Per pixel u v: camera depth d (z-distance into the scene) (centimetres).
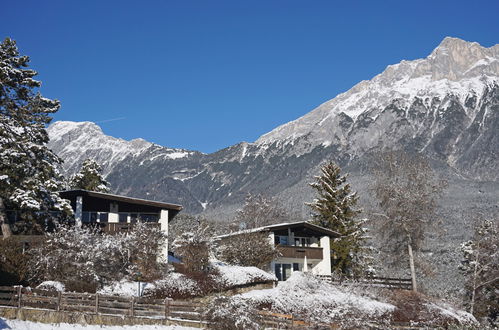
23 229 4172
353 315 3897
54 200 3975
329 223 6003
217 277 3991
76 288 3284
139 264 3812
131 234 3931
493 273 5419
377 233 5794
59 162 4172
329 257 5491
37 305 2719
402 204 5644
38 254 3531
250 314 3088
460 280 6500
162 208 4625
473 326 4481
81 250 3516
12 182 3919
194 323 2989
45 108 4175
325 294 4259
